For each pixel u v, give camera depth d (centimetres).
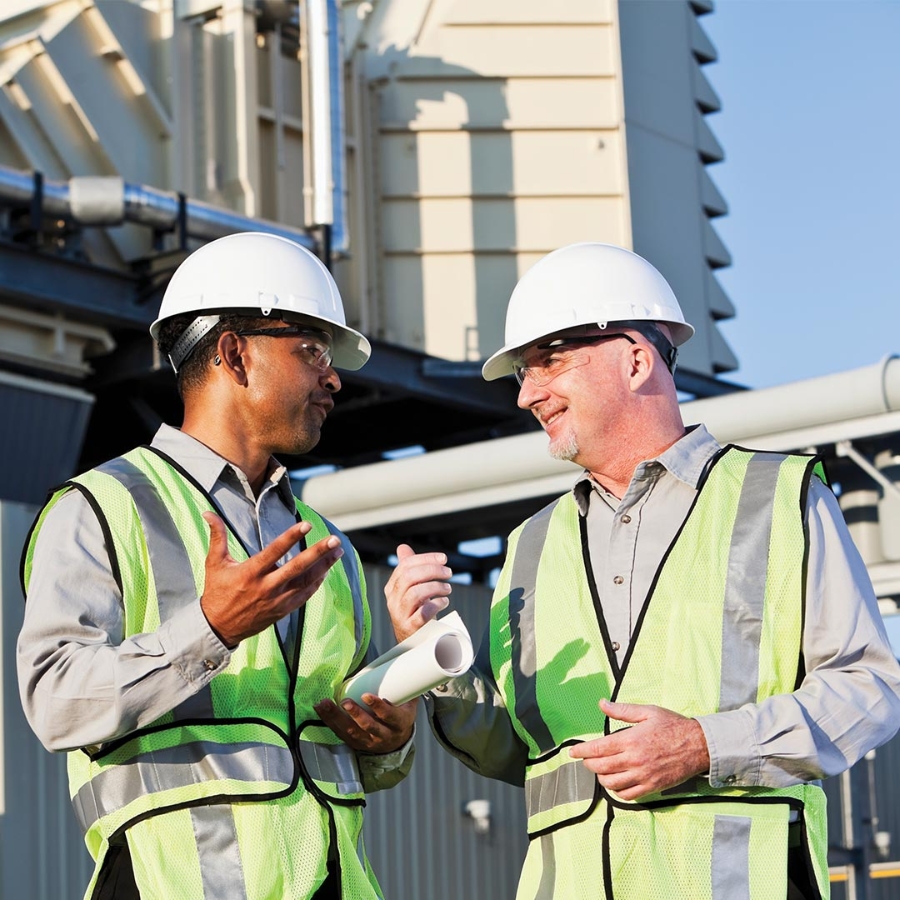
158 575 353
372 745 371
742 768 354
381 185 1390
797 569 372
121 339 1258
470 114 1403
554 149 1407
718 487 388
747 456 394
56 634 341
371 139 1388
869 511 1129
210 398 379
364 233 1368
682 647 373
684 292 1452
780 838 363
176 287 386
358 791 368
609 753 350
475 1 1412
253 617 323
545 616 396
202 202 1226
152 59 1283
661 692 372
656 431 400
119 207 1164
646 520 392
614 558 391
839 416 1067
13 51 1238
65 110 1238
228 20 1298
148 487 363
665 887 361
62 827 972
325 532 394
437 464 1192
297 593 324
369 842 1170
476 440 1490
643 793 350
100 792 345
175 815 340
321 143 1277
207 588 325
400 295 1385
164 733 345
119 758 345
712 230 1492
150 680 326
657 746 350
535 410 410
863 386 1054
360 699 370
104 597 347
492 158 1404
